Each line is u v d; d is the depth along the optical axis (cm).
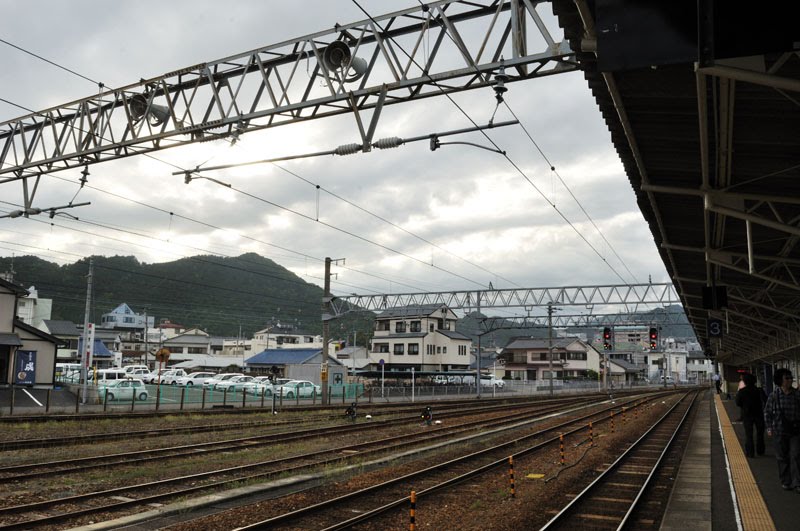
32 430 2005
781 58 518
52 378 3800
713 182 925
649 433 2266
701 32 432
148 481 1225
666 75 682
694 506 997
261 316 12494
